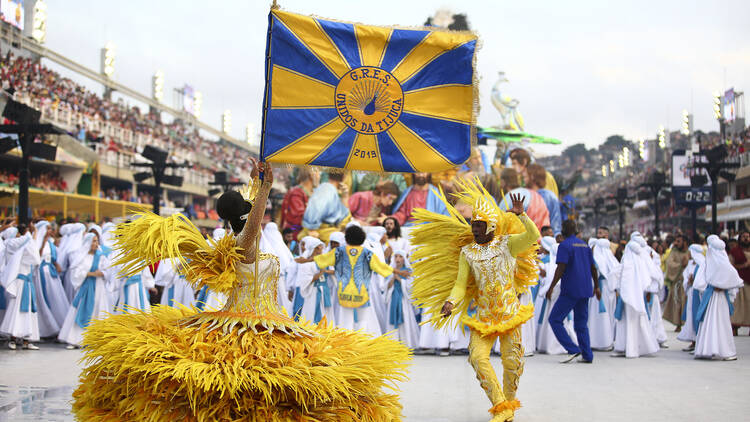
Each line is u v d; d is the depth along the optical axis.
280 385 3.78
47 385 7.16
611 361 9.91
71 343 10.18
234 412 3.83
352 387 4.04
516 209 5.75
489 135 31.55
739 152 33.50
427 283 6.27
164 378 3.73
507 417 5.61
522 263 6.18
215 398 3.80
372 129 4.89
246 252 4.21
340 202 25.83
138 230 4.23
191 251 4.33
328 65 4.84
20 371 8.09
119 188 34.41
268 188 4.15
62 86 31.67
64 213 24.81
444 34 4.97
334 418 4.00
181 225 4.32
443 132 4.96
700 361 9.90
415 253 6.31
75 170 27.73
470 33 5.01
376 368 4.25
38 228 11.18
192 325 4.15
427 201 24.58
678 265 15.05
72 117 29.61
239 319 4.09
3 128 13.10
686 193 24.70
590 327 11.52
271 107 4.76
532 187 26.94
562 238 12.91
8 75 26.47
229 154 55.78
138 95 44.84
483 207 5.88
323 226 25.59
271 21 4.78
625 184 62.53
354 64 4.87
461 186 6.32
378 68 4.91
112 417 3.88
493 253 5.80
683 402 6.68
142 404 3.76
